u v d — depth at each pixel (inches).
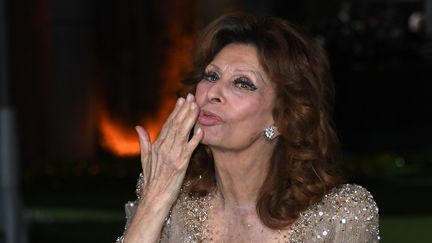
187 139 147.3
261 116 147.9
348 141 786.2
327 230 150.6
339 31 788.6
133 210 160.4
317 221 150.7
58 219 487.5
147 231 146.5
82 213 505.7
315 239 150.6
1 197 359.3
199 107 146.9
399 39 799.7
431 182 587.8
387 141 780.0
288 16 853.2
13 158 359.3
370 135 782.5
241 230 154.9
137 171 636.1
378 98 782.5
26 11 768.3
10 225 362.3
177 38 804.0
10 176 359.9
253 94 146.6
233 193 155.4
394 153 727.1
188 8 802.2
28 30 770.2
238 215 155.6
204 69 156.3
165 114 805.2
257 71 146.4
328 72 151.3
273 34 147.9
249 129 147.9
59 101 757.3
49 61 759.7
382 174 619.8
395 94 780.6
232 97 146.3
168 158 147.6
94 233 448.8
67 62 757.3
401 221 458.3
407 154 716.0
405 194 544.1
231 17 152.8
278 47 146.9
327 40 780.6
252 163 152.7
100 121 797.9
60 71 756.6
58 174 624.7
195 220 157.2
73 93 759.7
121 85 803.4
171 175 147.6
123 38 804.0
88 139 766.5
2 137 354.6
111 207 527.5
